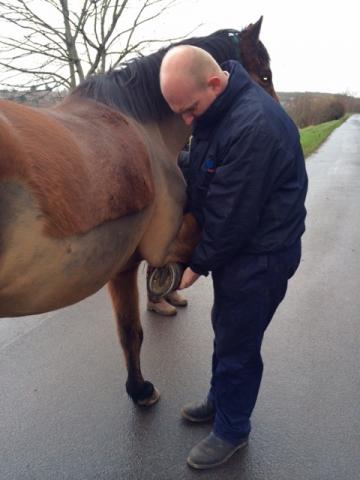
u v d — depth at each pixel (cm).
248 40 260
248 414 226
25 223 140
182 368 307
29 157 139
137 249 221
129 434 250
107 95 211
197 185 203
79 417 261
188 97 183
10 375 296
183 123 247
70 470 227
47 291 160
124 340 259
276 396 274
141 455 236
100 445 242
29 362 311
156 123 234
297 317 369
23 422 256
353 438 243
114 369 306
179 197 225
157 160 218
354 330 350
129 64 227
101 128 187
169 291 233
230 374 215
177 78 181
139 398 266
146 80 226
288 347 325
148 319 371
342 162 1373
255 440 243
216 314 215
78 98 206
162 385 289
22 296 155
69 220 150
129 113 218
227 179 177
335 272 464
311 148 1756
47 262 150
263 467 227
